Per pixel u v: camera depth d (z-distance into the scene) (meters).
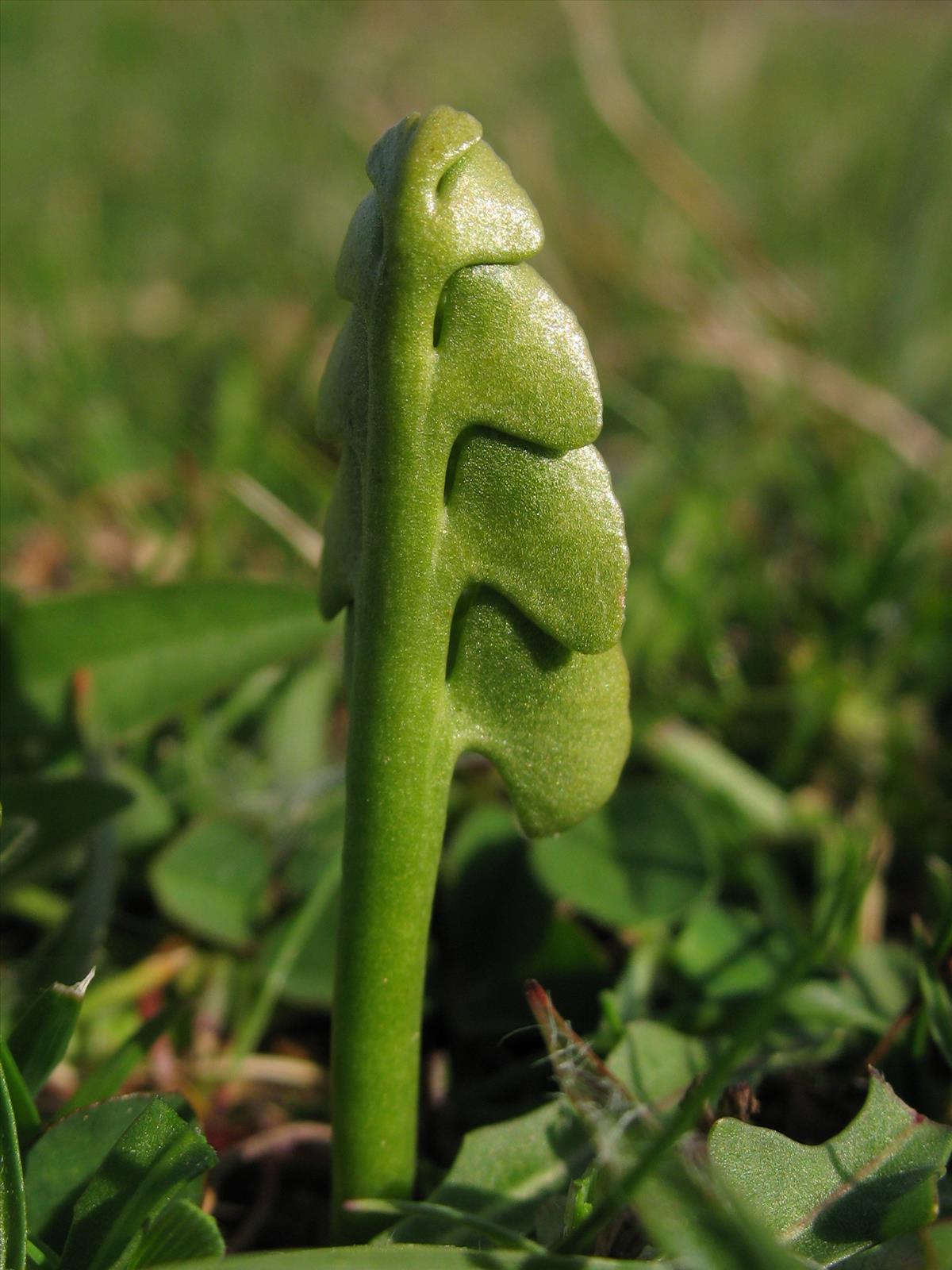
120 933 0.09
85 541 0.13
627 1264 0.05
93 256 0.21
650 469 0.14
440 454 0.05
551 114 0.29
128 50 0.32
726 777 0.11
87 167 0.26
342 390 0.06
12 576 0.13
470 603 0.06
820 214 0.23
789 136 0.28
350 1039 0.06
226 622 0.10
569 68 0.32
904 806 0.10
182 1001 0.07
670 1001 0.09
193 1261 0.05
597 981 0.09
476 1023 0.09
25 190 0.24
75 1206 0.06
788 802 0.11
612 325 0.18
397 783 0.06
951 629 0.12
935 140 0.18
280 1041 0.09
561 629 0.06
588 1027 0.08
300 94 0.28
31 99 0.28
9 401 0.16
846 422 0.15
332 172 0.25
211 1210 0.07
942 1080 0.08
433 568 0.05
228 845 0.09
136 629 0.10
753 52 0.28
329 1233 0.07
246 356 0.17
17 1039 0.07
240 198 0.24
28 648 0.09
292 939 0.09
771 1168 0.06
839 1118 0.08
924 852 0.10
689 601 0.12
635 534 0.13
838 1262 0.06
